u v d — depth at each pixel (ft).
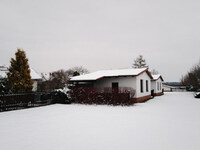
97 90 50.72
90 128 21.89
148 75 69.56
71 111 36.14
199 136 18.62
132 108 40.68
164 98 71.26
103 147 15.39
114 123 24.64
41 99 47.32
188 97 75.82
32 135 19.04
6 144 16.31
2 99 36.88
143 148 15.16
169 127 22.40
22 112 35.27
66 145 15.93
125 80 56.08
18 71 50.06
